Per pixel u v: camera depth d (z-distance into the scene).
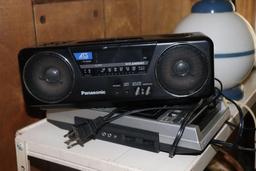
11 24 0.71
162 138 0.60
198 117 0.62
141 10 1.09
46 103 0.64
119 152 0.61
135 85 0.62
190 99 0.63
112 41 0.62
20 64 0.63
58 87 0.63
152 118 0.61
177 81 0.61
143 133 0.60
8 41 0.71
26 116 0.77
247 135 1.04
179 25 0.85
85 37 0.89
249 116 1.00
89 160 0.60
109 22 0.97
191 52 0.60
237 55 0.80
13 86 0.74
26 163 0.69
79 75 0.62
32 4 0.75
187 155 0.60
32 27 0.75
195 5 0.88
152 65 0.61
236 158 0.94
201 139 0.58
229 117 0.72
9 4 0.70
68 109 0.68
